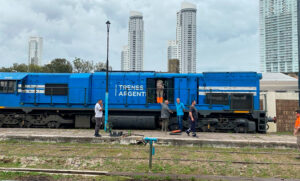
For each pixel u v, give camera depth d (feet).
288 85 111.86
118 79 47.57
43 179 20.93
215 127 44.19
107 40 43.62
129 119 45.88
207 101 45.19
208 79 45.57
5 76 48.49
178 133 40.45
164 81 47.24
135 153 30.50
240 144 34.06
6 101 48.14
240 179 21.35
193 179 21.08
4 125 49.65
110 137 36.40
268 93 52.29
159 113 47.03
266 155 30.09
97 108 36.99
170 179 21.22
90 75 48.42
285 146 33.53
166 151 31.63
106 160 27.17
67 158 27.71
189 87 46.16
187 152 31.14
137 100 46.88
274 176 22.59
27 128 47.24
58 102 48.26
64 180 20.85
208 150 32.30
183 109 43.09
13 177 21.12
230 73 45.16
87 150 31.78
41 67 165.99
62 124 50.29
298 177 22.27
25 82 49.06
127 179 21.25
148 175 22.12
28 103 48.11
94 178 21.45
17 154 29.04
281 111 52.31
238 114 44.80
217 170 24.22
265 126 42.93
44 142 36.50
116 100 47.34
